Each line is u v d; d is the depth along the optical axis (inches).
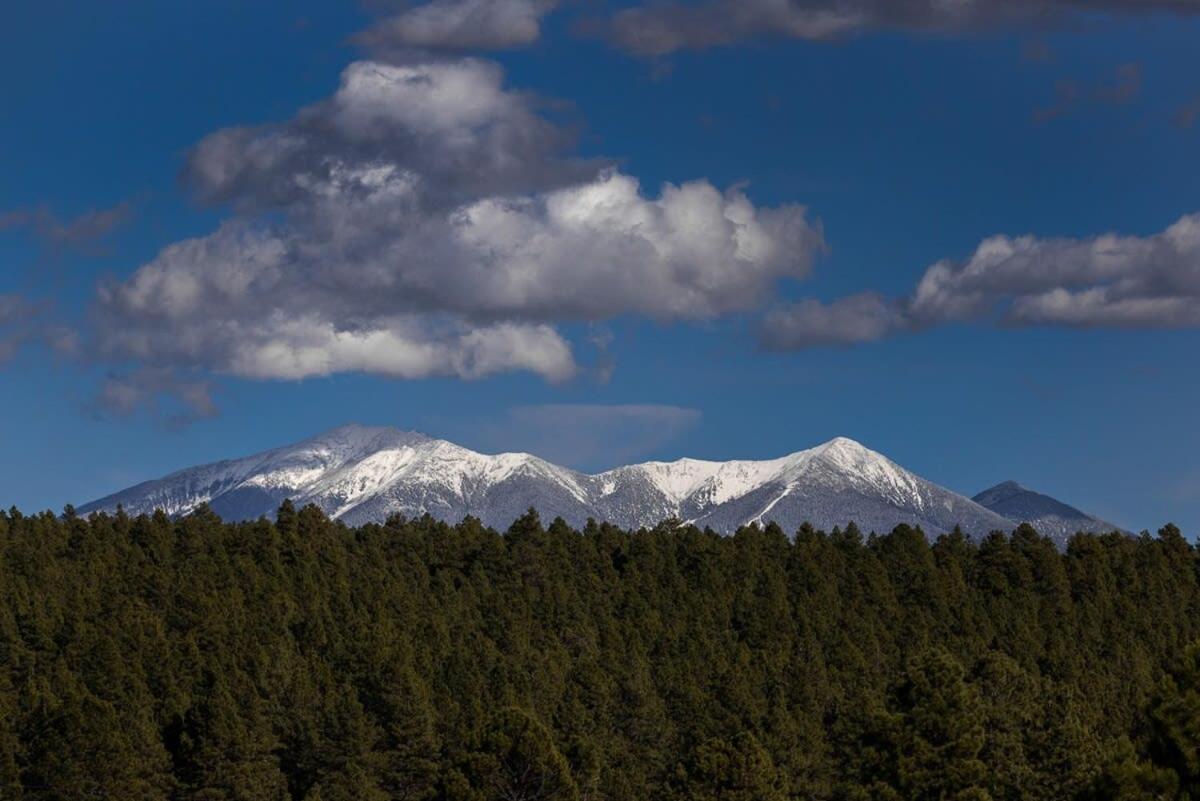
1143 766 5915.4
